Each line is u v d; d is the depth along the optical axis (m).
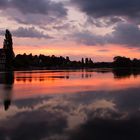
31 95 39.50
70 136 17.94
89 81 69.62
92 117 23.50
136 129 19.16
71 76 96.69
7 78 83.00
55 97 37.00
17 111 26.75
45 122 21.86
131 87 51.12
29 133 18.70
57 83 63.84
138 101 32.19
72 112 26.02
